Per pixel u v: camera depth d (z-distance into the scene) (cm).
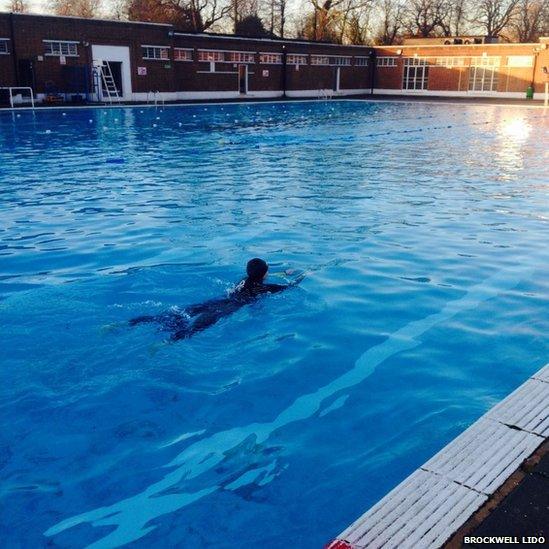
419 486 299
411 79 5250
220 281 674
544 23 6269
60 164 1579
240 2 5741
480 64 4847
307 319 572
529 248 814
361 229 907
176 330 538
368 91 5478
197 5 5612
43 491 344
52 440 389
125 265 731
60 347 508
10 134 2261
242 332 541
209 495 340
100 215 996
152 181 1328
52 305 601
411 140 2220
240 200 1119
